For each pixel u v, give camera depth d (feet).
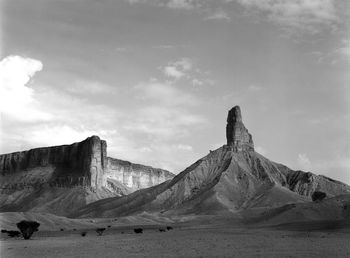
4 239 472.44
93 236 516.32
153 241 370.32
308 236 376.68
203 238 390.21
